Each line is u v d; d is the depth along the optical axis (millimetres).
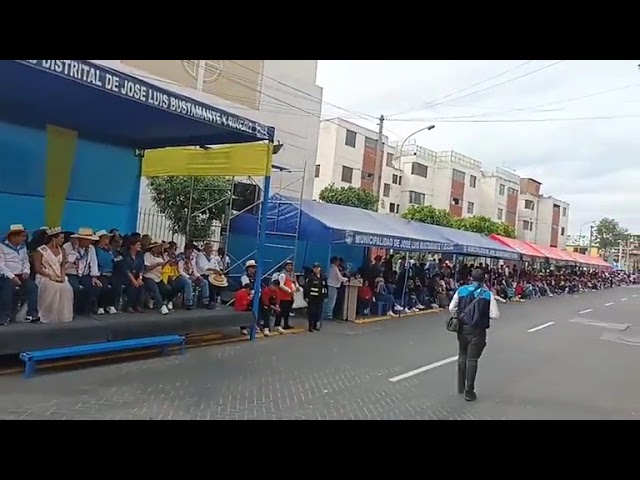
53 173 10805
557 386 8281
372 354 9953
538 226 67312
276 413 5977
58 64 6441
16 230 7629
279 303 11648
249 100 18656
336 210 16250
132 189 12289
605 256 93375
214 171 11227
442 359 9938
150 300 9766
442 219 36406
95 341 7637
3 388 6109
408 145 49375
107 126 10664
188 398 6266
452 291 20641
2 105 9477
